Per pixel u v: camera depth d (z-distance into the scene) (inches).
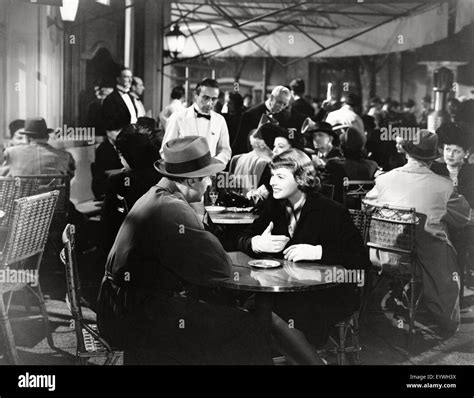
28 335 198.4
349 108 347.6
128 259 145.0
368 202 205.0
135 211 148.9
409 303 196.4
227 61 878.4
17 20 344.8
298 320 157.2
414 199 204.5
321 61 884.6
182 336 141.1
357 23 490.6
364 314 198.7
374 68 873.5
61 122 404.5
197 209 208.5
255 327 143.5
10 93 340.5
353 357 180.5
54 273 260.8
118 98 363.9
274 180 164.4
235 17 552.1
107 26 473.4
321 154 294.7
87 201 414.9
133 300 143.3
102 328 148.5
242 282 140.3
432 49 816.3
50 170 263.6
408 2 378.0
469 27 746.2
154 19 522.6
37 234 181.0
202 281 143.0
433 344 200.2
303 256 158.2
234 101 346.3
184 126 275.4
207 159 152.3
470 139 242.7
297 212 167.2
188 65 641.0
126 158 196.4
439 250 202.8
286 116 303.6
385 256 202.2
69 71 417.1
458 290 204.8
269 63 870.4
